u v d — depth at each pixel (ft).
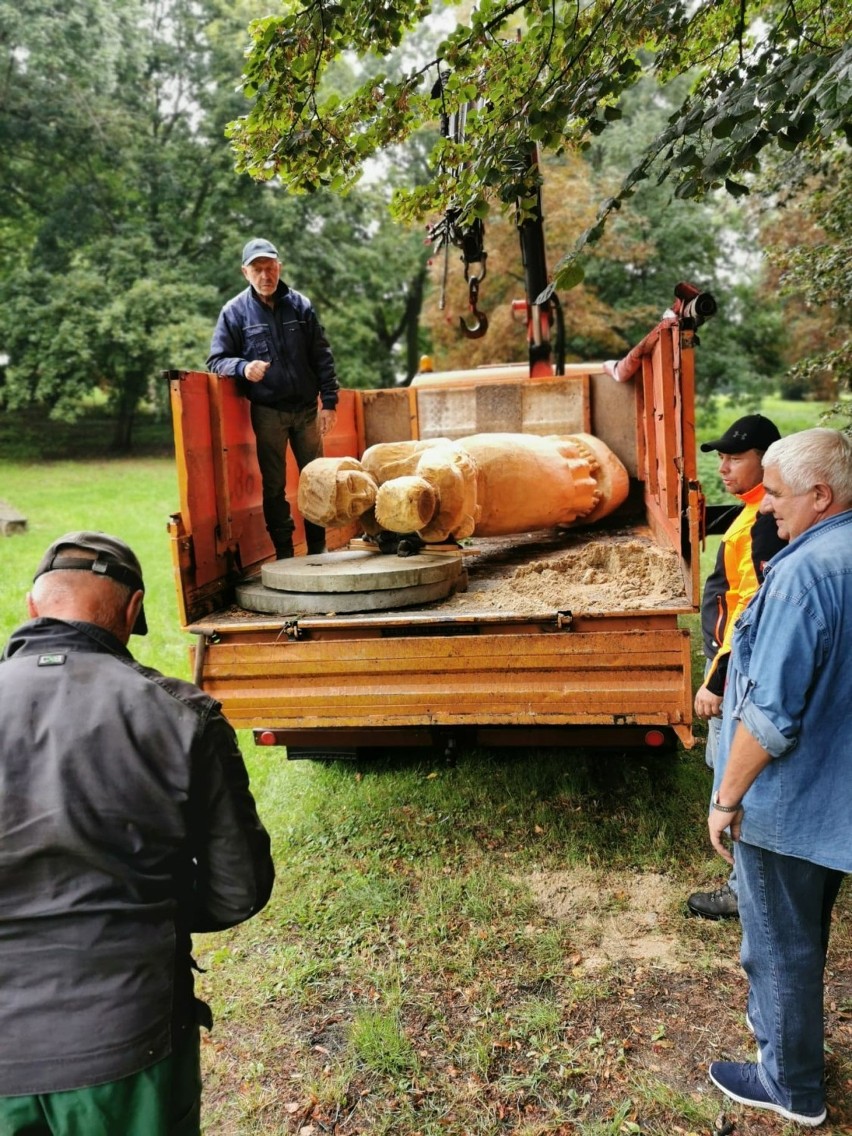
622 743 12.23
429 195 11.39
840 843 6.78
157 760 5.09
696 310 9.60
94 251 80.59
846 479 6.88
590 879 11.58
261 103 10.21
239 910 5.58
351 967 10.05
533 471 14.48
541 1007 9.15
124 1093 4.80
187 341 74.43
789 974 7.32
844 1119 7.63
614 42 9.48
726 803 6.98
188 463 11.32
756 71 8.79
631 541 15.37
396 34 10.03
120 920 4.90
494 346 65.36
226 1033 9.19
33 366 78.79
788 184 26.48
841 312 31.37
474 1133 7.69
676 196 8.21
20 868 4.80
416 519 12.12
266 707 11.03
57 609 5.45
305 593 11.47
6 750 4.93
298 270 82.99
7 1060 4.69
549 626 10.47
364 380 89.15
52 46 74.59
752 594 9.37
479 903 11.01
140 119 82.38
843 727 6.73
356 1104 8.10
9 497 55.67
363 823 13.28
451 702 10.58
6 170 83.30
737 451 9.59
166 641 23.48
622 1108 7.82
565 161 62.54
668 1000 9.23
